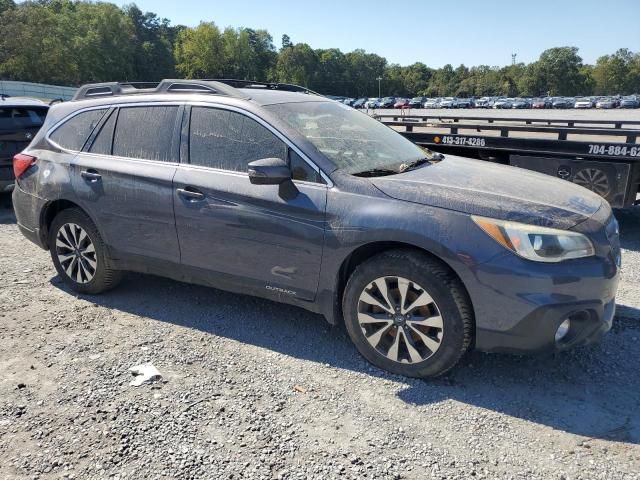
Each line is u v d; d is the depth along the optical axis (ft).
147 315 14.21
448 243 9.96
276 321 13.76
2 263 18.69
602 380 10.90
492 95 442.09
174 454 8.82
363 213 10.74
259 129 12.23
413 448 8.96
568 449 8.89
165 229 13.24
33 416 9.85
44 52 256.93
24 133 26.81
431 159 13.57
